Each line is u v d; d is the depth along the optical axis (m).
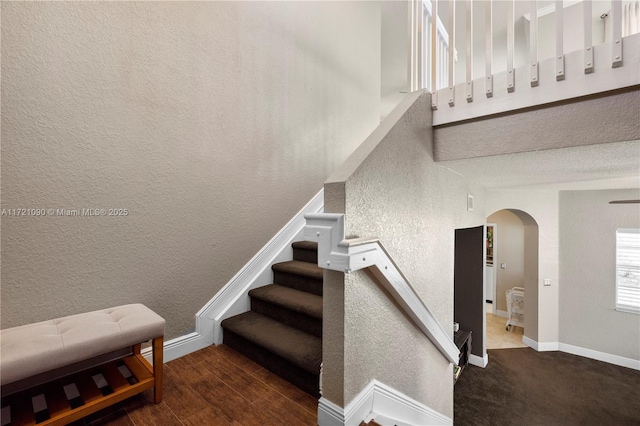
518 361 4.68
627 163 1.76
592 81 1.18
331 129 2.98
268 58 2.31
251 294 2.06
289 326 1.82
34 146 1.24
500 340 5.56
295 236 2.51
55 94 1.29
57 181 1.31
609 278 4.52
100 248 1.45
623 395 3.75
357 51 3.35
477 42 4.38
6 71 1.17
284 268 2.17
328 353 1.12
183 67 1.76
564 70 1.25
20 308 1.23
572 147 1.29
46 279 1.29
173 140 1.72
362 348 1.17
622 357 4.43
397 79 5.54
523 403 3.63
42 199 1.27
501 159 1.64
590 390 3.88
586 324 4.72
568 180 2.80
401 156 1.42
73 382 1.33
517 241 7.12
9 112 1.18
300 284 2.09
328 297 1.12
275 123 2.38
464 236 4.74
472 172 2.21
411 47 1.78
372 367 1.25
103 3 1.43
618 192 4.41
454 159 1.67
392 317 1.40
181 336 1.78
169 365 1.66
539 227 4.88
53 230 1.30
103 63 1.44
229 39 2.02
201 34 1.85
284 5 2.45
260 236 2.26
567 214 4.82
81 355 1.08
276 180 2.39
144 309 1.41
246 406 1.33
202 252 1.88
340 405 1.09
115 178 1.49
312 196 2.75
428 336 1.76
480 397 3.75
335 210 1.06
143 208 1.60
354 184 1.08
